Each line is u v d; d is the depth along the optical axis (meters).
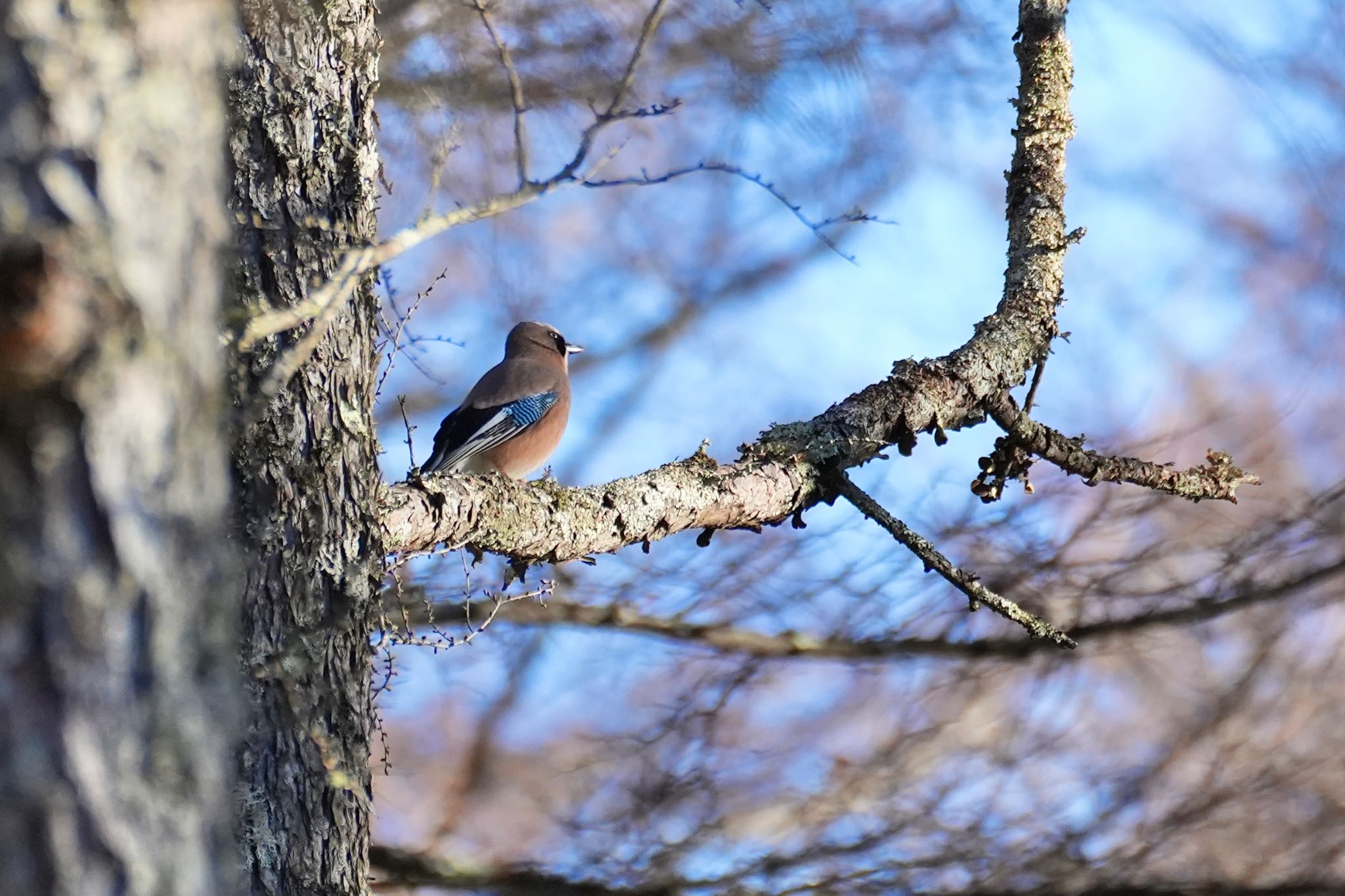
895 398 9.54
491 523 8.06
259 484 6.66
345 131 7.27
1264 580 14.06
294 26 7.18
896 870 12.76
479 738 15.62
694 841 13.20
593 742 14.43
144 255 3.71
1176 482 10.11
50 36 3.61
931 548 9.06
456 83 13.17
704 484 8.88
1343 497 14.48
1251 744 14.30
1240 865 13.71
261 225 6.91
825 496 9.31
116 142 3.68
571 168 5.80
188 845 3.78
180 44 3.86
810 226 8.26
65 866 3.59
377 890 12.73
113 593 3.68
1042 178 10.72
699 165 7.18
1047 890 12.91
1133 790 13.89
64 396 3.59
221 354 5.77
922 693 14.41
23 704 3.59
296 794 6.42
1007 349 9.92
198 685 3.87
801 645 14.30
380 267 8.30
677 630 14.49
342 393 7.04
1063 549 13.95
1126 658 14.72
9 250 3.50
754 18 14.21
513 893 12.64
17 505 3.59
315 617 6.70
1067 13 11.25
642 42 5.94
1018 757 13.95
